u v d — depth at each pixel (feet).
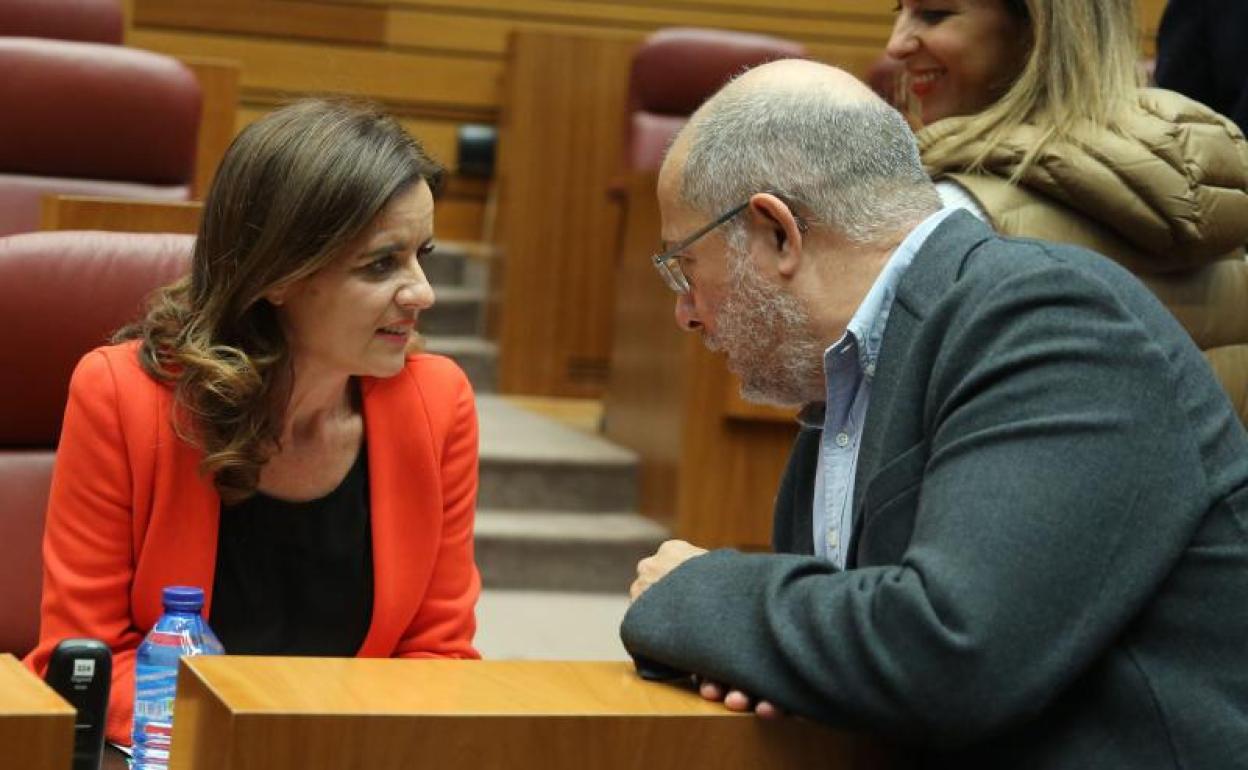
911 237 4.48
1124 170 5.61
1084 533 3.87
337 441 5.75
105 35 13.65
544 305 18.81
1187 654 4.07
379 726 3.63
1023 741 4.06
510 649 11.87
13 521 6.53
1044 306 4.09
